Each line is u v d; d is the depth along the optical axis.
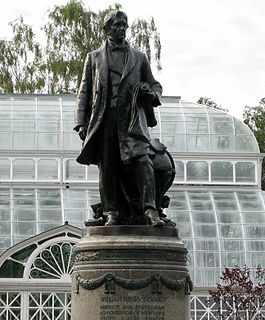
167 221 14.16
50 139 44.12
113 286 13.41
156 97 13.99
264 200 43.69
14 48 62.47
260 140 71.81
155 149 14.26
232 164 44.66
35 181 43.03
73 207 41.56
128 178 14.23
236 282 37.94
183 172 44.34
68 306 38.19
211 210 42.56
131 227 13.65
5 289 37.97
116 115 13.95
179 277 13.58
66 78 61.72
